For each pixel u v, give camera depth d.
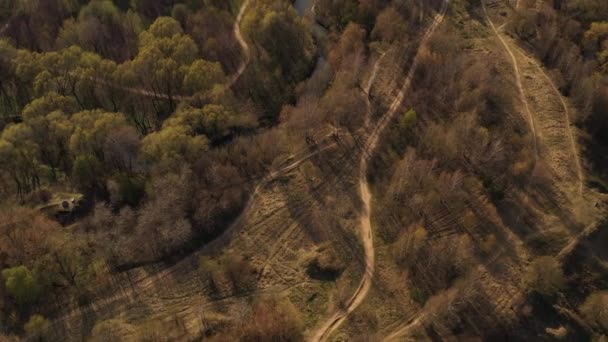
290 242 111.62
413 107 136.00
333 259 107.50
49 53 136.50
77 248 108.88
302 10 178.50
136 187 116.69
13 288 96.31
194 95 130.25
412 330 96.12
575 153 122.00
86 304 103.00
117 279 106.75
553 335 93.19
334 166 125.62
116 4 172.50
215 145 130.00
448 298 95.62
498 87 136.00
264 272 106.69
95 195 120.81
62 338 98.19
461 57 143.12
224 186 119.25
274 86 149.25
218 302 102.50
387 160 125.56
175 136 116.00
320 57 160.00
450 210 112.75
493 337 93.94
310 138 131.50
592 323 94.75
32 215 112.06
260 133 135.00
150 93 141.62
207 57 150.12
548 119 129.75
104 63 133.38
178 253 110.56
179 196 113.81
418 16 164.88
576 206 110.69
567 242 104.88
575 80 134.25
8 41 150.00
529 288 98.94
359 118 135.50
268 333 95.44
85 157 115.00
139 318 100.38
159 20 145.62
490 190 114.00
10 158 114.50
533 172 117.00
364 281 104.12
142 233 110.50
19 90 140.75
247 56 157.50
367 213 115.62
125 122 123.81
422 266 104.31
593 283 99.62
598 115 125.81
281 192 121.25
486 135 120.44
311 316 99.69
